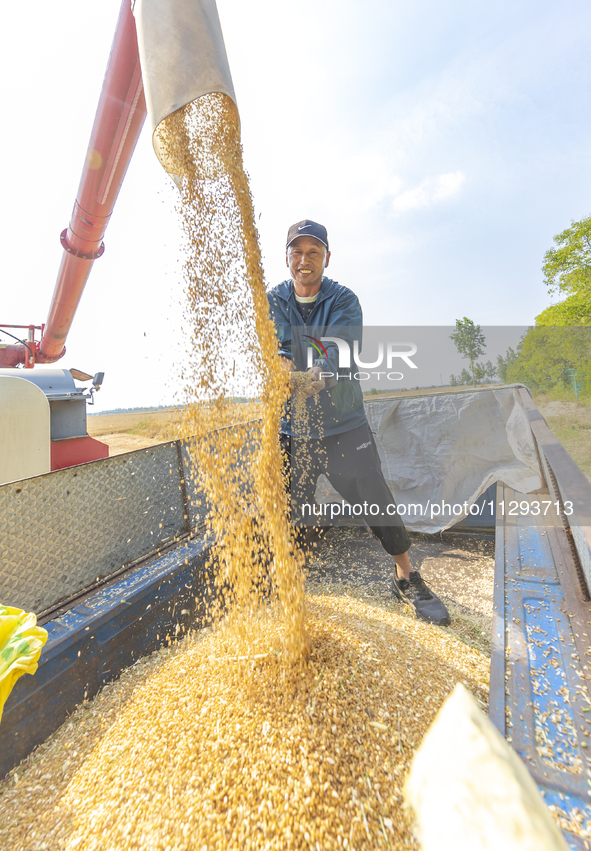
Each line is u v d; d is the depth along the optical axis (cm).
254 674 134
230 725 117
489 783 23
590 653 110
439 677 136
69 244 423
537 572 156
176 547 213
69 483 170
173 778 108
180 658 162
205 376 171
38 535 156
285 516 172
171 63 140
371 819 91
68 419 329
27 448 247
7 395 238
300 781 100
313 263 238
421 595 230
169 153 168
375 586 264
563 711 93
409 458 364
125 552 192
